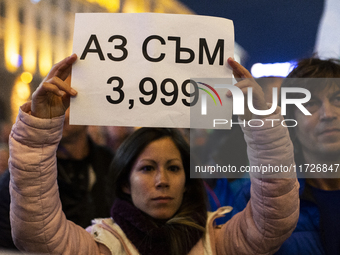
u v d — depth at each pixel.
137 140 0.97
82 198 1.27
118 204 0.95
